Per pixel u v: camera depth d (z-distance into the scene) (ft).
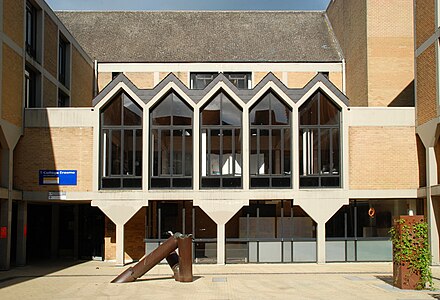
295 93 82.33
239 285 59.67
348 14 111.45
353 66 108.17
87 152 81.46
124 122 82.07
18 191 79.66
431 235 78.74
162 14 128.36
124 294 53.57
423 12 81.56
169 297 51.65
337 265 80.02
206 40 119.75
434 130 77.10
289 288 57.26
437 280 62.49
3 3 73.10
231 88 81.92
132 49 116.88
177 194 80.74
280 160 82.33
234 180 81.97
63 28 97.35
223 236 80.94
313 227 84.02
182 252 62.80
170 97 82.53
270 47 117.70
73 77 101.45
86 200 81.87
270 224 83.66
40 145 81.46
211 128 82.28
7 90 75.31
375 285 58.65
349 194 82.02
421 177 82.99
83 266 81.25
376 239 83.92
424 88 80.69
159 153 81.82
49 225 97.14
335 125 83.15
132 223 89.10
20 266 80.94
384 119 83.30
